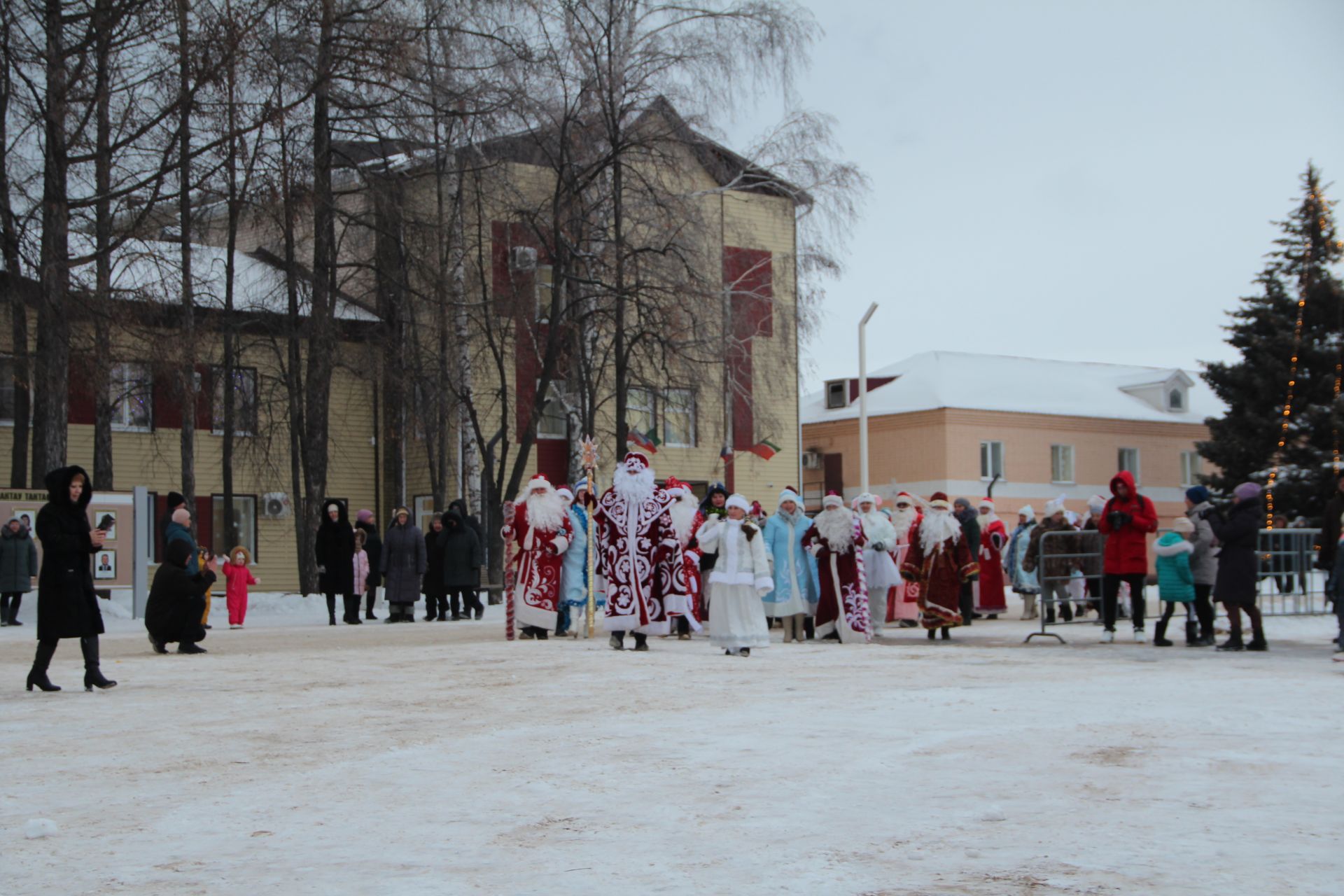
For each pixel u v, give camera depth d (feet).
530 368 136.67
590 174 118.42
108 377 99.40
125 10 93.97
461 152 115.34
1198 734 29.22
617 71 114.21
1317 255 174.40
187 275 102.58
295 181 106.83
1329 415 163.63
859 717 32.81
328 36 106.42
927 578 64.90
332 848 20.26
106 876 18.83
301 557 117.08
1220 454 171.63
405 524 91.91
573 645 61.82
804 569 64.59
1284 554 71.00
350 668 50.29
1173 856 18.42
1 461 121.70
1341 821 20.52
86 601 43.96
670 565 55.67
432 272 110.11
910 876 17.67
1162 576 57.98
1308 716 31.99
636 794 23.70
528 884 17.74
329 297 114.42
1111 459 193.36
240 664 54.08
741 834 20.43
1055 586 64.34
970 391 186.60
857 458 189.47
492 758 27.81
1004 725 30.94
